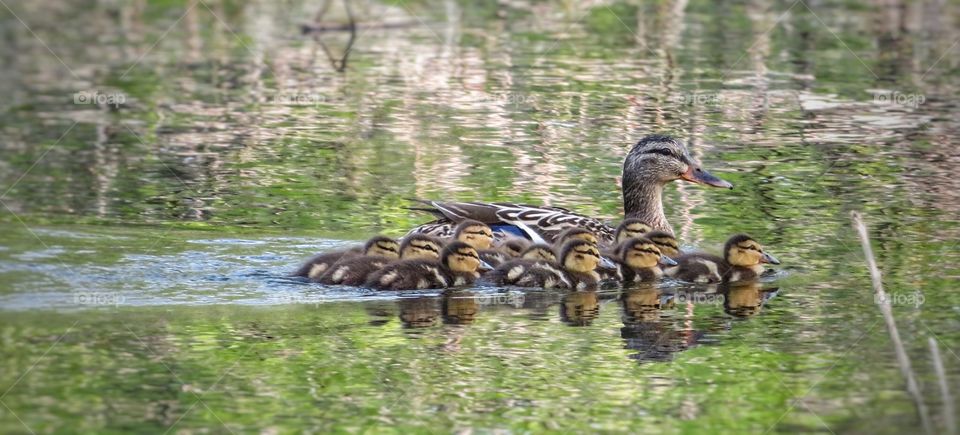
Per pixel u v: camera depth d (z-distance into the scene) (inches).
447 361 417.1
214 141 740.7
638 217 605.3
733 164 694.5
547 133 760.3
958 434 352.8
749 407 377.1
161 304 465.4
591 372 407.8
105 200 605.9
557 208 579.5
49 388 384.8
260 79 907.4
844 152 714.8
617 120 790.5
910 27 1069.8
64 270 490.9
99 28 1079.0
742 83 885.2
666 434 358.6
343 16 1112.2
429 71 924.6
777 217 602.5
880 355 420.5
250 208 603.8
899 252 542.9
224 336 435.5
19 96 844.6
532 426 363.9
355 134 759.1
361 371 406.6
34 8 1153.4
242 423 363.3
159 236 547.2
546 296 503.5
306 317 460.8
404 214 602.9
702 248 562.3
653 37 1034.7
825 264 533.3
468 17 1112.8
